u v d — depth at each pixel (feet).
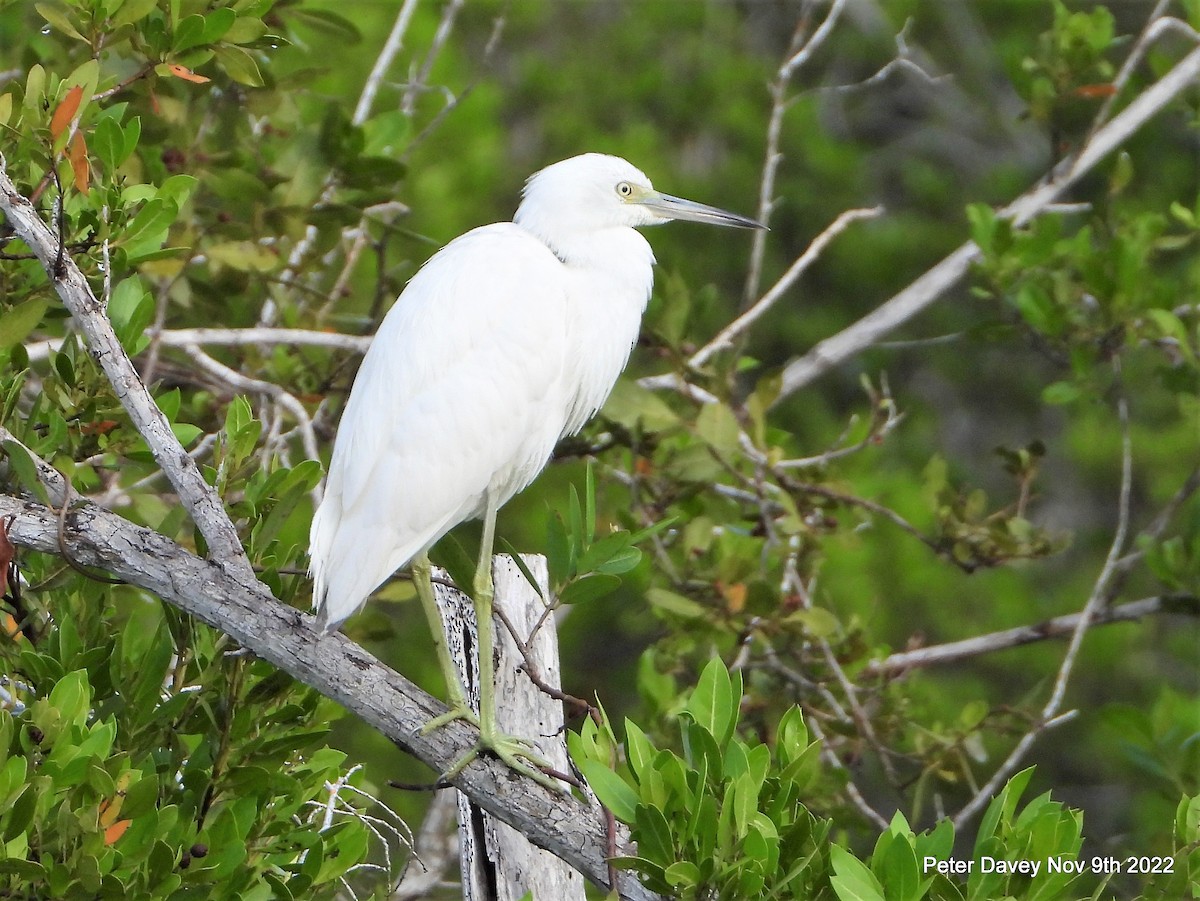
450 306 25.23
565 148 61.82
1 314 24.00
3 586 19.40
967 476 60.85
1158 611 35.96
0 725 18.58
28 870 17.81
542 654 22.99
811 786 31.37
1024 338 36.55
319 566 22.95
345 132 32.86
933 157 66.49
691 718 18.44
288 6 32.68
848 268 63.05
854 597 50.88
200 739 22.08
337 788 23.91
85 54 29.86
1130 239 35.50
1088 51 38.42
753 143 63.87
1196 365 33.76
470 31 63.31
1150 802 40.60
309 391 35.70
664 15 65.36
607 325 28.45
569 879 21.81
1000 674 56.13
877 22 65.67
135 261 22.80
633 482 33.83
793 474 35.58
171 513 23.18
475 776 19.77
